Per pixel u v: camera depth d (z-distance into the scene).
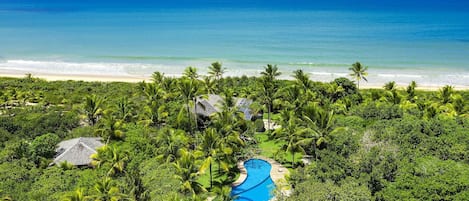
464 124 52.69
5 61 137.88
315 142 55.16
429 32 174.62
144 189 43.22
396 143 46.16
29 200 41.97
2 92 89.00
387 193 37.09
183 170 45.56
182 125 66.44
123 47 159.62
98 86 101.75
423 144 45.50
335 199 35.97
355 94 82.38
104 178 44.97
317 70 118.00
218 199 46.84
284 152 59.38
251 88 86.94
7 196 42.47
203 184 53.91
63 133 63.59
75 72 123.56
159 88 74.06
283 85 88.62
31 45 166.38
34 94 91.25
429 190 35.84
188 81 65.25
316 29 187.25
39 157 52.72
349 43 155.25
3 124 64.62
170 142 53.69
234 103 68.31
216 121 60.56
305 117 54.69
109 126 58.12
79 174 48.03
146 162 51.34
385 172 39.94
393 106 62.34
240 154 59.41
